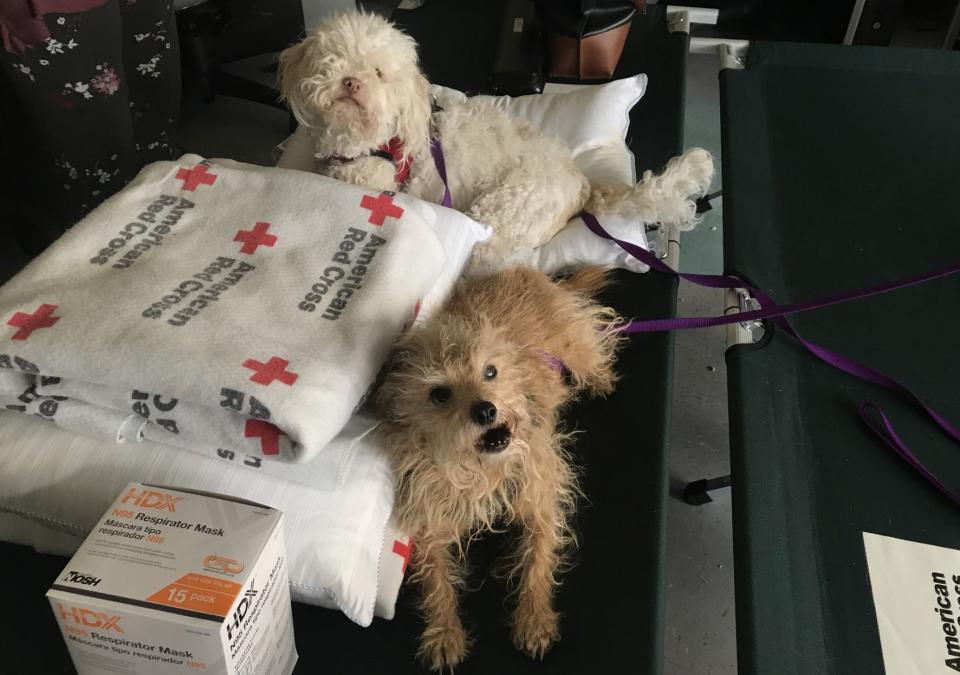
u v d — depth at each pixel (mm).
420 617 924
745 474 1055
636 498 1048
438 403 910
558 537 978
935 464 1066
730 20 2674
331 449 883
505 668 880
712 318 1254
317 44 1280
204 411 824
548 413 1036
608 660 883
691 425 1746
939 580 946
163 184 1086
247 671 727
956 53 1818
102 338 837
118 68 1531
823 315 1271
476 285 1194
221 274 964
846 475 1055
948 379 1172
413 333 975
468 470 922
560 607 934
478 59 1967
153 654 680
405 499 943
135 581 653
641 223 1416
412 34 2066
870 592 937
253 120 2469
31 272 950
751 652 880
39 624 900
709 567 1509
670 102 1800
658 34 1991
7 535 954
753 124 1654
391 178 1372
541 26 1850
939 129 1632
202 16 2322
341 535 842
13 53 1349
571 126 1615
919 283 1315
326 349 874
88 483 861
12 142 1572
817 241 1396
